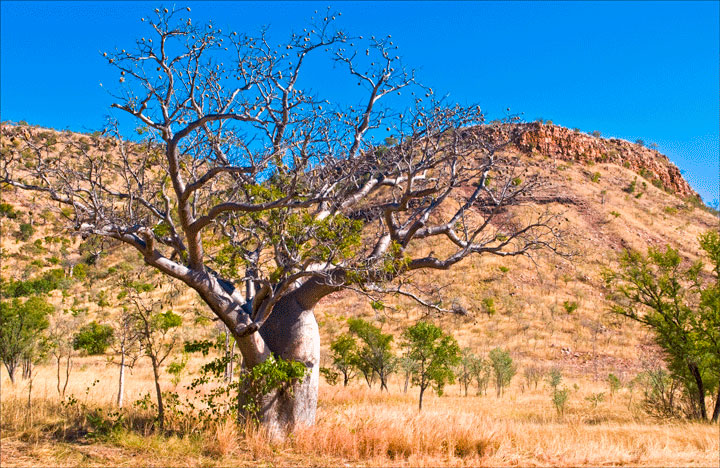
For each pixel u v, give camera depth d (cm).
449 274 4575
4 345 1888
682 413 1670
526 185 980
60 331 2442
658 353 3309
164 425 916
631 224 6731
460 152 911
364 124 950
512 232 1031
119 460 729
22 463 695
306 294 943
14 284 4844
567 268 4972
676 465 814
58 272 5297
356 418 971
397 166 912
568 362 3219
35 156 796
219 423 870
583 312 4059
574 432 1134
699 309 1661
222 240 932
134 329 1140
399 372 2533
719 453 905
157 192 920
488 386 2669
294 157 894
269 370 866
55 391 1423
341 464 779
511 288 4475
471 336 3575
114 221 830
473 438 882
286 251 855
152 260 848
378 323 3772
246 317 888
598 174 8806
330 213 959
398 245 871
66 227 766
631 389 2242
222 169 790
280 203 793
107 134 840
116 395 1357
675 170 11000
